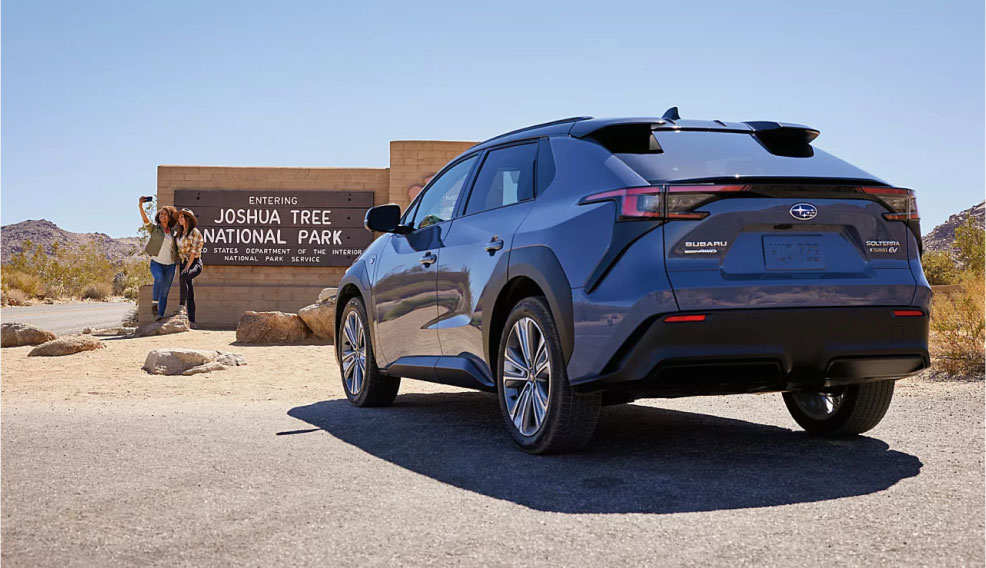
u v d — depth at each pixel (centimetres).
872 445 469
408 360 590
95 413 618
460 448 477
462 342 524
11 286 3700
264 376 903
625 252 401
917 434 495
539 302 450
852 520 321
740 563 276
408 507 349
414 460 445
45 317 2348
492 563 279
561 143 479
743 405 650
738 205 400
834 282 405
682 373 395
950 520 319
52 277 4194
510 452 464
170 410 640
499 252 485
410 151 1734
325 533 313
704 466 420
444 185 605
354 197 1759
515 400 475
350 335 688
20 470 420
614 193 413
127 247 18875
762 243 404
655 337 389
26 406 673
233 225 1766
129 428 545
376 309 638
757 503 348
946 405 589
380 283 634
